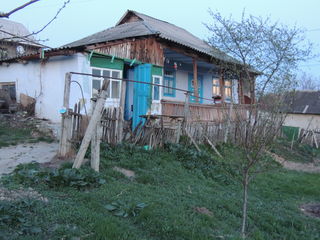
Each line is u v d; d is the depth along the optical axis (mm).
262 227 5160
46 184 4715
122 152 7258
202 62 15062
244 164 4652
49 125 9461
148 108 10211
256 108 4766
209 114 11578
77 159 5551
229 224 4715
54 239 3160
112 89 9859
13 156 6812
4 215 3299
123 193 4754
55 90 10055
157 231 3738
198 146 10188
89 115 7703
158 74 11273
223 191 6613
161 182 6004
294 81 11062
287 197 7645
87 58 9125
